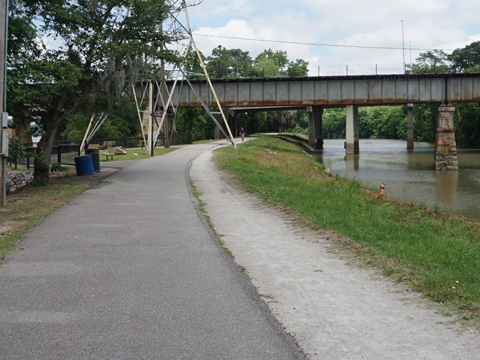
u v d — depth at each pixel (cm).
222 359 495
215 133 8256
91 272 798
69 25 2216
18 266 832
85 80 2289
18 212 1385
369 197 2089
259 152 4934
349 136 7138
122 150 4056
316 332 563
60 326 575
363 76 5700
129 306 643
